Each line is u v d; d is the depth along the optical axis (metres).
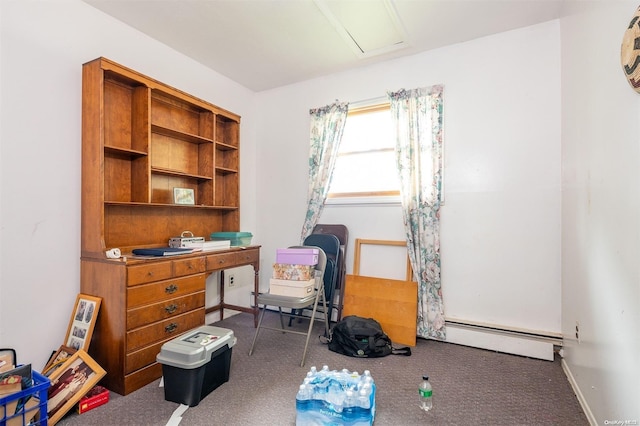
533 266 2.36
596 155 1.52
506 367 2.14
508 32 2.46
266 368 2.10
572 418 1.57
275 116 3.58
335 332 2.48
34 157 1.86
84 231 2.03
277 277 2.41
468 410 1.63
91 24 2.14
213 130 2.85
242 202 3.50
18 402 1.35
